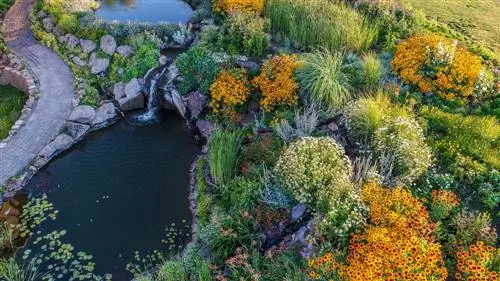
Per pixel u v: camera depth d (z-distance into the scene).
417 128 9.88
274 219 9.09
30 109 13.69
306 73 11.84
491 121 10.59
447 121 10.70
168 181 11.59
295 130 10.74
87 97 13.99
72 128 13.03
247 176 10.32
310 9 14.50
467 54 12.20
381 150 9.48
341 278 7.18
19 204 10.94
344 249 7.79
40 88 14.57
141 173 11.84
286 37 14.41
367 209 8.12
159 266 9.35
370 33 13.63
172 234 10.16
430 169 9.59
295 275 7.59
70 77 15.16
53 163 12.20
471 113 11.21
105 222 10.45
